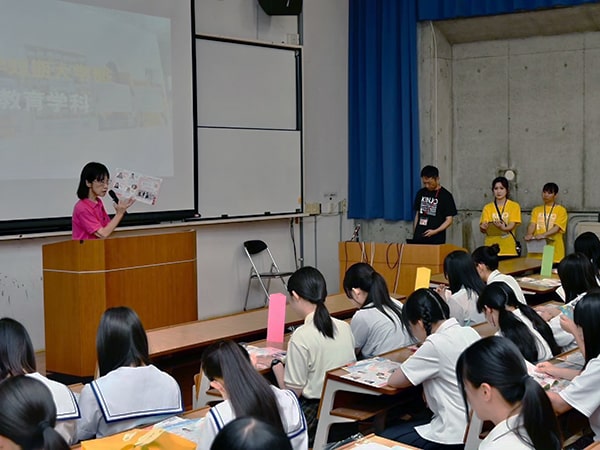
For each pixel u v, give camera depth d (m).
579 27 7.95
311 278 3.52
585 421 3.22
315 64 8.73
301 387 3.44
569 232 8.15
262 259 8.30
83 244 4.81
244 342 4.23
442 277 6.01
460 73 8.73
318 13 8.73
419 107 8.61
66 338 4.92
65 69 6.25
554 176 8.25
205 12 7.59
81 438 2.54
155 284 5.21
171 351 3.78
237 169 7.88
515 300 3.48
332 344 3.47
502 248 7.56
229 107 7.79
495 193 7.53
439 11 8.25
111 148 6.61
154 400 2.61
